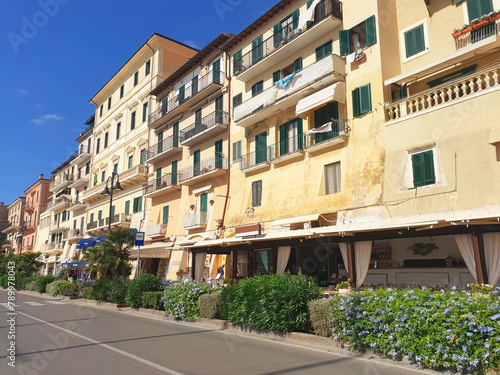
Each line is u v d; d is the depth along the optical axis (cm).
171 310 1308
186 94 3162
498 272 982
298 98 2084
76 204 4834
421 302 698
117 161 4069
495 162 1290
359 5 1903
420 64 1728
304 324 919
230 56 2766
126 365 679
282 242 1571
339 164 1892
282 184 2164
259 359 721
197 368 657
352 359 721
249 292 1012
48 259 5469
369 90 1775
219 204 2597
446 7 1659
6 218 9056
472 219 964
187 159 3058
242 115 2408
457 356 597
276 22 2378
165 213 3222
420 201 1476
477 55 1473
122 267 2073
